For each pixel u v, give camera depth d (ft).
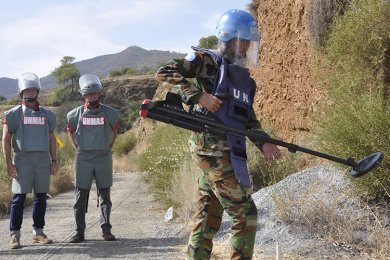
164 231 23.71
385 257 16.62
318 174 22.75
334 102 23.22
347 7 27.99
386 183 19.53
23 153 21.67
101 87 22.90
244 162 12.88
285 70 37.81
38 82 22.13
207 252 13.56
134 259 18.84
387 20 23.68
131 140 100.83
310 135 26.16
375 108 20.01
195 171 27.45
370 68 24.09
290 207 20.45
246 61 13.34
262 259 17.15
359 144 19.99
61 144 26.61
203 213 13.55
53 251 20.66
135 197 37.76
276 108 38.75
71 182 49.24
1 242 22.74
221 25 13.34
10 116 21.65
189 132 34.42
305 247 17.95
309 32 31.48
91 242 22.13
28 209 34.63
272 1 40.42
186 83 12.66
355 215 19.27
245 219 12.71
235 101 13.01
